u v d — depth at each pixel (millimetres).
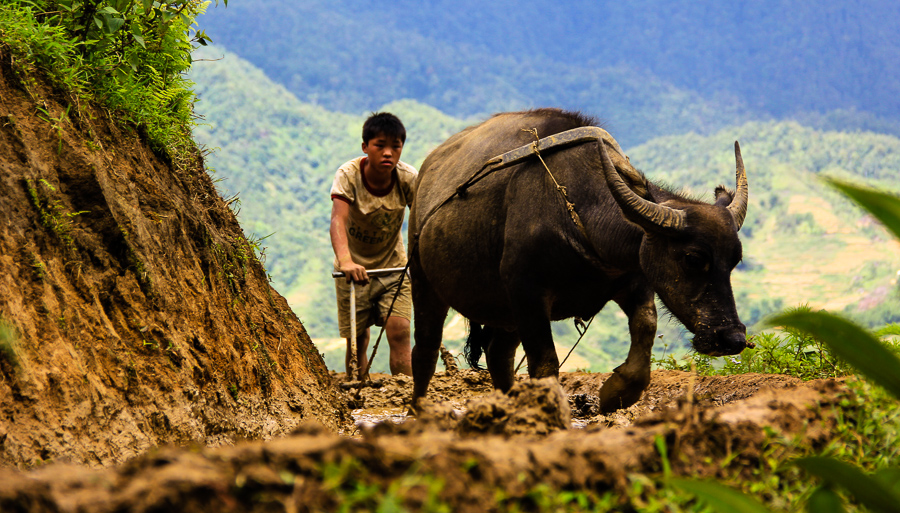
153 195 8109
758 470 4211
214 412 7430
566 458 3664
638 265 8180
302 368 10156
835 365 11406
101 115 8047
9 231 6188
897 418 4816
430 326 11297
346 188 12430
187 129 10133
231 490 3010
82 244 6805
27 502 2871
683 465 4070
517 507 3225
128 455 6098
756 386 11375
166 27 9328
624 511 3590
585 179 8648
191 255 8391
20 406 5520
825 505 3344
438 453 3299
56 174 6902
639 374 8352
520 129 9766
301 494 3016
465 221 9820
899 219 3039
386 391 13766
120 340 6750
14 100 6957
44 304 6086
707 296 7430
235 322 8789
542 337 8914
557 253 8758
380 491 3082
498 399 4988
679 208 7734
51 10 8492
